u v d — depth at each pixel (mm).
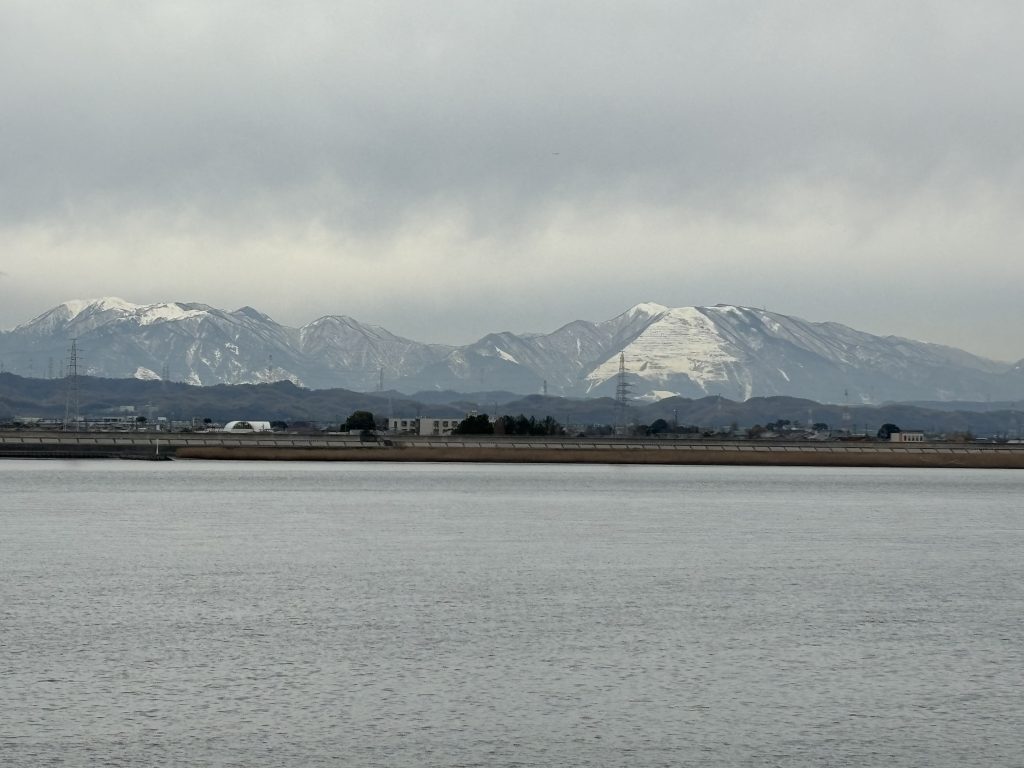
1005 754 138500
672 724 147750
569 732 144250
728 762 135000
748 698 159375
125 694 157375
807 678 170500
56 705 152125
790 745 140750
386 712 151125
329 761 133625
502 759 135000
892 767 134250
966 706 156875
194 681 164250
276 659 177500
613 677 169500
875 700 159250
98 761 132250
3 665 172125
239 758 134000
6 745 137000
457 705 154500
